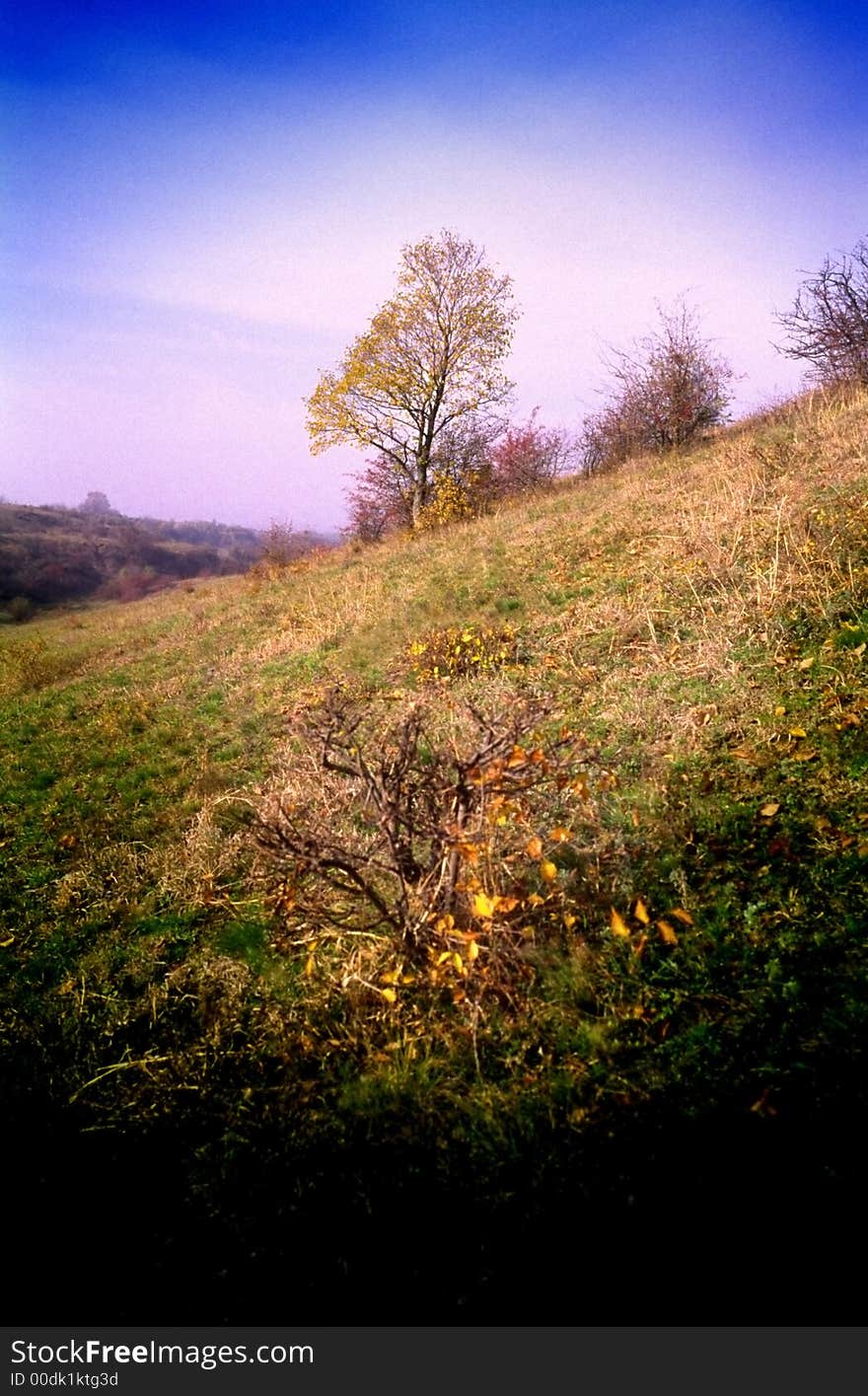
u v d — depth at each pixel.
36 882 4.84
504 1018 2.70
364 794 3.71
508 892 2.98
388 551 17.88
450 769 3.14
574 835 3.41
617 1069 2.40
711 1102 2.20
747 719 4.26
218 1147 2.51
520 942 2.88
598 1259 1.91
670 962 2.75
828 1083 2.15
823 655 4.59
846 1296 1.73
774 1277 1.78
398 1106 2.48
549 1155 2.17
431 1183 2.21
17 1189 2.43
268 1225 2.20
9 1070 3.04
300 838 3.04
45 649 16.08
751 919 2.84
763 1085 2.21
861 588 5.11
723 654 5.12
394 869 2.99
